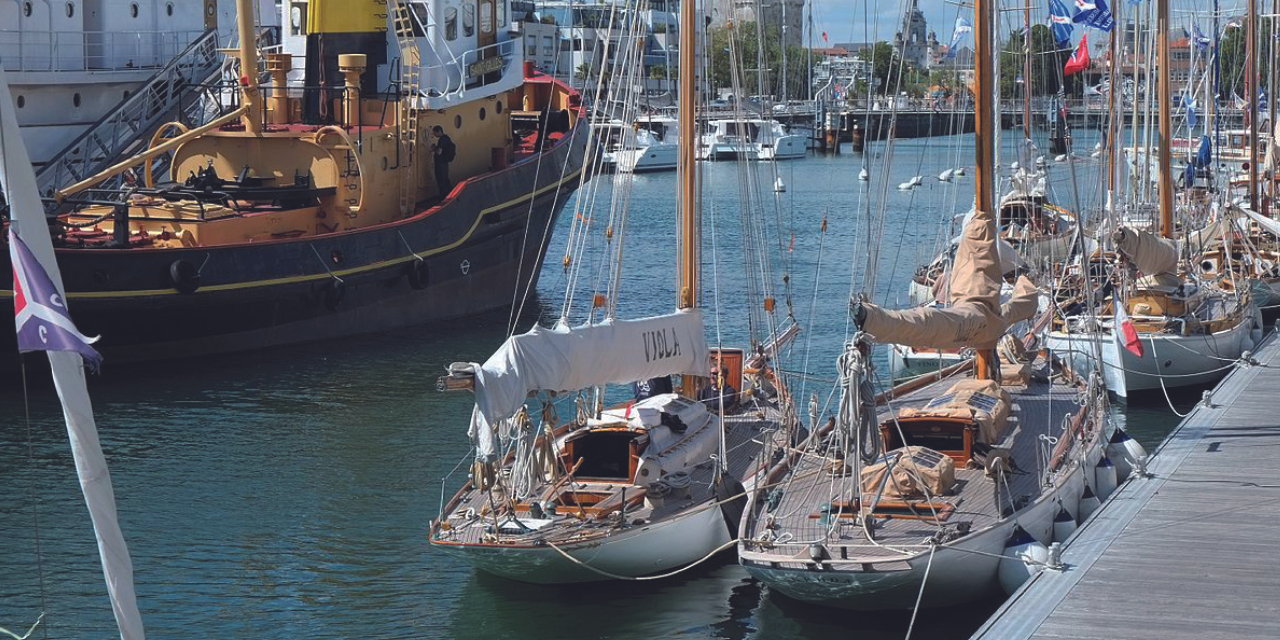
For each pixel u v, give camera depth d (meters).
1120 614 14.55
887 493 17.34
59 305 9.76
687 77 20.95
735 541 16.86
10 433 25.61
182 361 30.91
